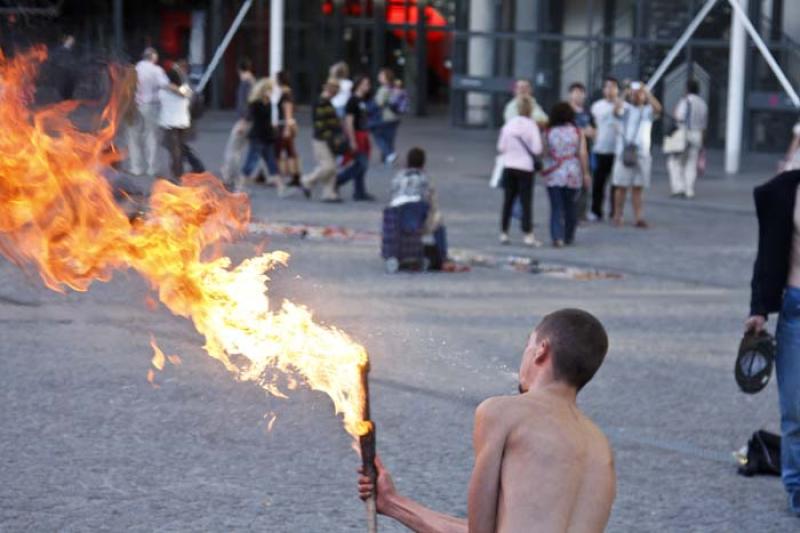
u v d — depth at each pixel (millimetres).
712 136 47688
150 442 13008
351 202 32812
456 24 54562
